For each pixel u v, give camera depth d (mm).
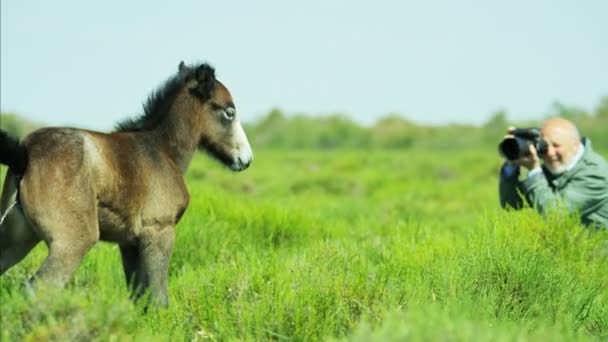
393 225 19469
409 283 11266
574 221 14391
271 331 9820
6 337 8375
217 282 11148
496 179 44188
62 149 9922
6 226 9961
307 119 96688
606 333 10609
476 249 12484
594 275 12797
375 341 8305
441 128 92812
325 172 46531
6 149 9516
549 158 15195
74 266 9828
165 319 10250
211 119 11961
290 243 16734
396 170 49156
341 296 10672
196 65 12070
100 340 8688
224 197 18781
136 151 10945
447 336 8281
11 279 10883
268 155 66375
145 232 10891
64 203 9773
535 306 11086
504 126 89062
